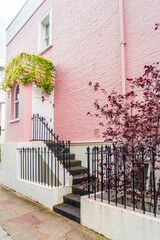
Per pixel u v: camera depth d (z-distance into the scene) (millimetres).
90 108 5820
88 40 6152
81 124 6070
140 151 3127
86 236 2961
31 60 6574
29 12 9641
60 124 6906
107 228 2896
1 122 14594
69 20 7059
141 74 4594
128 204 4020
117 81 5113
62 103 6949
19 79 6262
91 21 6117
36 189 4762
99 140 5379
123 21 5109
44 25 8930
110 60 5367
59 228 3256
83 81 6176
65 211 3754
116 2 5379
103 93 5449
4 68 7426
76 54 6574
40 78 6688
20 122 6289
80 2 6621
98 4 5930
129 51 4910
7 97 7633
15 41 10836
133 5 4938
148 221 2428
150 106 3301
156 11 4430
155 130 3279
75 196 4273
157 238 2324
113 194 3807
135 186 3352
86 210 3293
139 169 3215
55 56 7582
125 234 2650
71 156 5965
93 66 5875
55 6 7895
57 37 7605
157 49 4328
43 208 4266
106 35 5562
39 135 6082
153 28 4445
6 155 6594
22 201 4820
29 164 5820
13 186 5914
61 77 7141
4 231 3197
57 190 4238
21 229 3256
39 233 3104
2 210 4191
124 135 3266
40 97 6820
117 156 3281
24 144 5969
